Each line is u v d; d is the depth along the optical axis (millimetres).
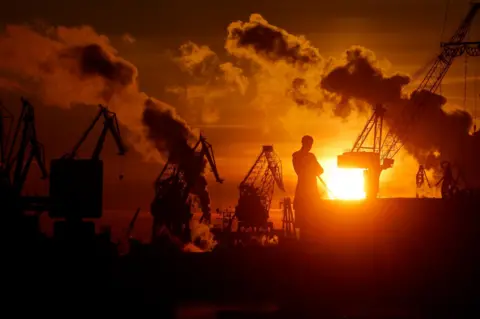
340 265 99125
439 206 102938
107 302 94062
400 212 101438
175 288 97125
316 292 95062
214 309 90000
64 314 88562
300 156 102438
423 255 99812
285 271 99375
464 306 89000
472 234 101750
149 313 88875
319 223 101562
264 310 89312
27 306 92375
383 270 98750
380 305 89938
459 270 97875
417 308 88625
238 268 100938
